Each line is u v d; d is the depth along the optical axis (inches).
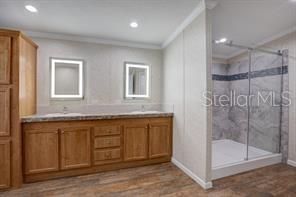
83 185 91.6
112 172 107.4
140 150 114.9
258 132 135.9
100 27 111.7
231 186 90.0
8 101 85.0
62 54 119.3
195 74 95.9
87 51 124.8
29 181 94.1
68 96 120.6
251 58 140.0
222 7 91.5
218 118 154.5
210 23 87.0
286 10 94.9
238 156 124.8
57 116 96.3
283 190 86.0
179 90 114.3
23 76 92.4
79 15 98.4
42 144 94.2
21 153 90.4
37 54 113.7
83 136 102.1
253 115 139.1
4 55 84.0
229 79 158.4
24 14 95.5
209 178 88.3
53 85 117.3
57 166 97.0
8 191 85.4
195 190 86.4
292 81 115.3
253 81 139.1
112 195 82.4
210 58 86.7
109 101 130.0
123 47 133.6
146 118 116.2
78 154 101.3
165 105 136.3
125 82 134.0
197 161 94.3
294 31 113.2
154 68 141.6
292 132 116.0
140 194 83.1
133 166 115.3
